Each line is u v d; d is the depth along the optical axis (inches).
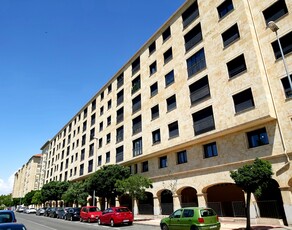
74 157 1975.9
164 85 1052.5
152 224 748.0
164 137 981.8
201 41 899.4
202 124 827.4
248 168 515.8
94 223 915.4
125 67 1433.3
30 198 2640.3
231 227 568.4
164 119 1003.9
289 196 564.1
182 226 498.0
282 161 593.6
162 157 1010.7
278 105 636.7
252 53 704.4
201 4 938.7
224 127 739.4
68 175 2025.1
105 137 1510.8
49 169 2630.4
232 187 829.8
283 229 510.6
